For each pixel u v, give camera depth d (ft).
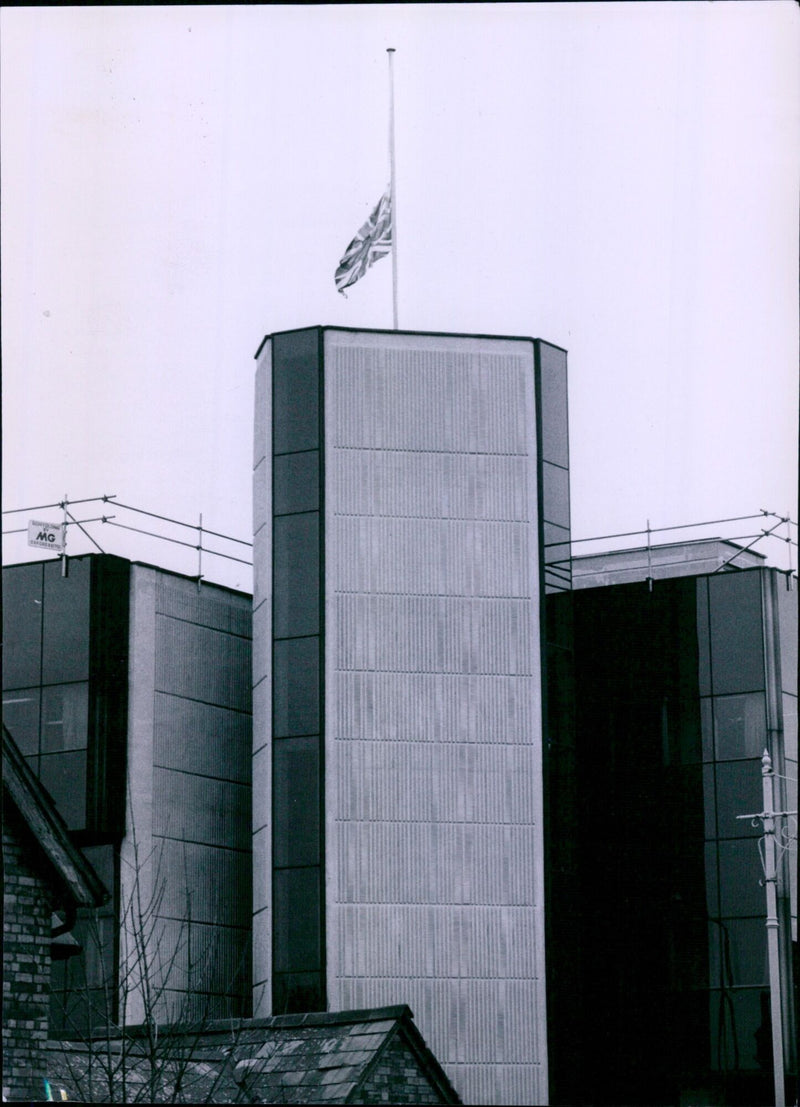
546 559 167.32
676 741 166.81
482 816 159.94
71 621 171.94
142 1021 156.25
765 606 166.91
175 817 169.48
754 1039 156.66
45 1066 99.09
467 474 167.12
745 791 163.02
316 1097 112.88
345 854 157.07
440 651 163.02
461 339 169.27
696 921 161.68
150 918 162.71
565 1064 156.56
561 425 172.04
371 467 165.68
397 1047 118.01
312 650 161.48
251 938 170.40
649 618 170.40
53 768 168.25
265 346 170.60
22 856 98.89
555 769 163.02
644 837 165.78
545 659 164.45
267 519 166.40
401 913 156.66
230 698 177.99
